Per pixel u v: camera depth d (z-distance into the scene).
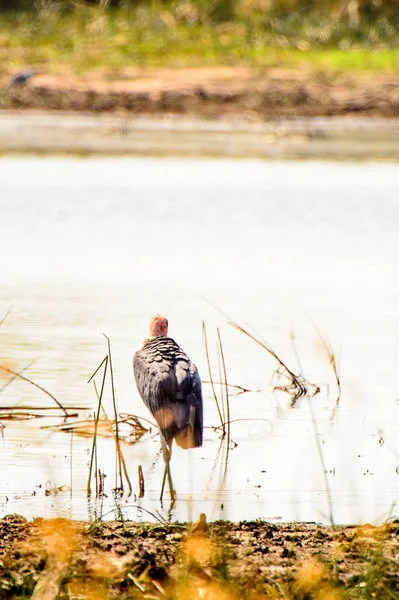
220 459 21.95
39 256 41.28
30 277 37.91
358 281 38.34
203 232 46.41
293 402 25.73
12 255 41.28
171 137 76.94
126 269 39.44
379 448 22.55
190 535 16.80
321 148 72.44
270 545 16.80
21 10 111.38
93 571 15.34
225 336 31.02
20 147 69.81
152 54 95.62
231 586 14.79
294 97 86.12
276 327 32.09
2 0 113.19
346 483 20.53
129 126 81.06
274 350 29.77
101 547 16.34
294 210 51.47
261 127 82.12
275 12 107.62
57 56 94.38
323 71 91.44
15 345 29.28
